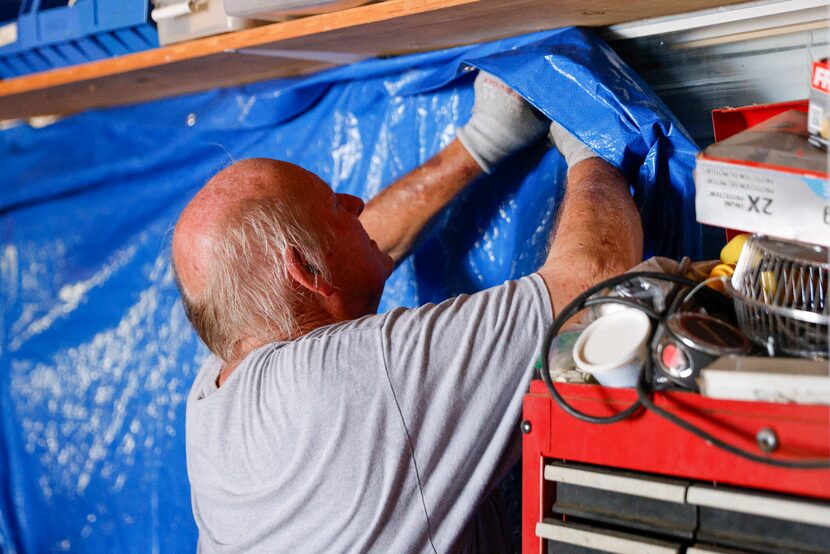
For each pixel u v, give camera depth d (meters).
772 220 0.73
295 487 1.00
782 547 0.70
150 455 1.75
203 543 1.15
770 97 1.20
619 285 0.87
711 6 1.19
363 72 1.51
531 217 1.37
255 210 1.11
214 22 1.37
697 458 0.73
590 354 0.81
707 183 0.76
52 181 1.89
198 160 1.74
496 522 1.18
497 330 0.96
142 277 1.79
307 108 1.62
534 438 0.83
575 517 0.82
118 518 1.78
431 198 1.41
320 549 1.00
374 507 0.96
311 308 1.15
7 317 1.94
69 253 1.88
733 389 0.70
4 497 1.92
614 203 1.08
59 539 1.85
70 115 1.94
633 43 1.31
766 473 0.69
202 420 1.11
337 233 1.17
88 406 1.83
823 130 0.72
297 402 0.99
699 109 1.27
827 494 0.67
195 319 1.19
